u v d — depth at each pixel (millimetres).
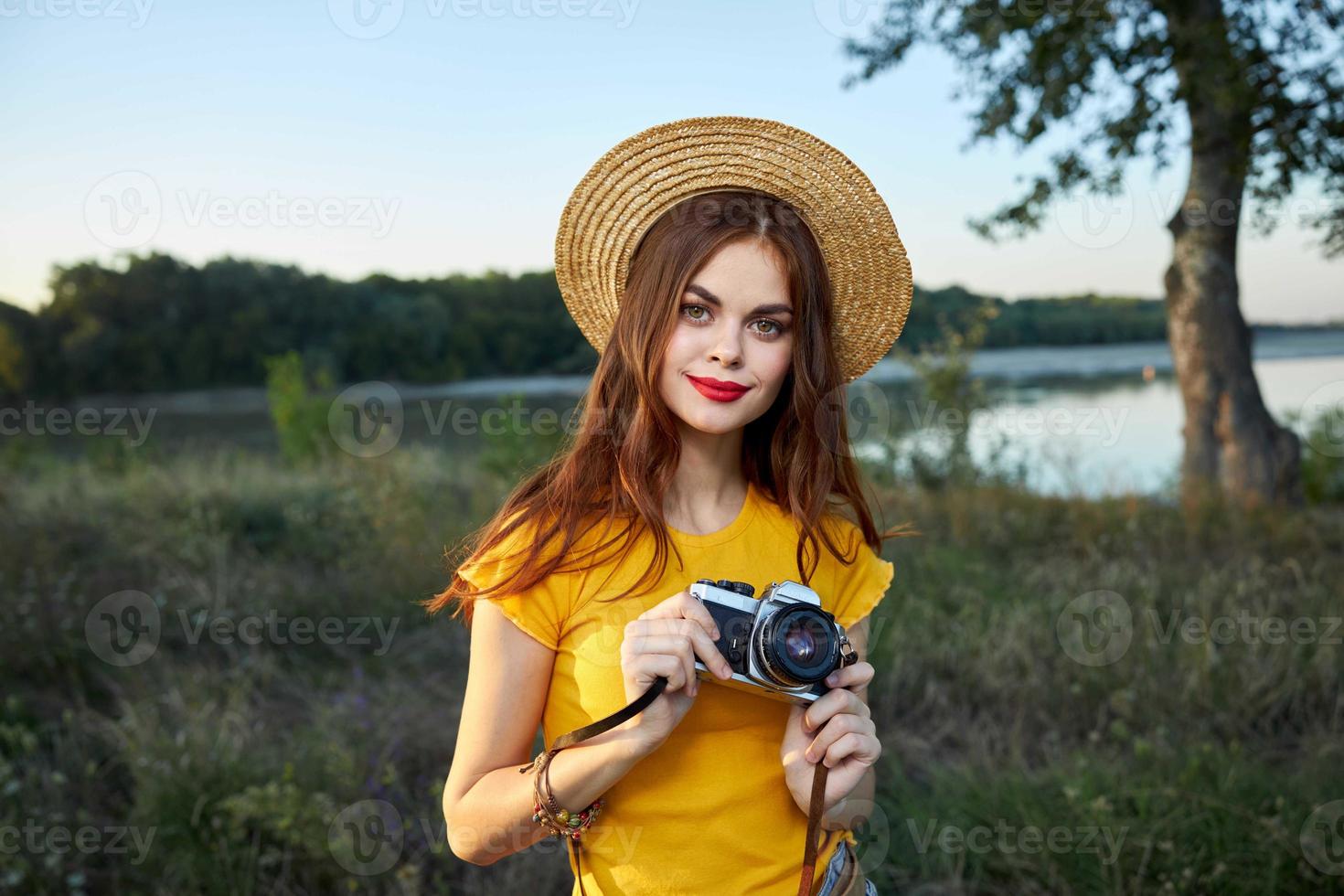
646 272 1304
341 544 5883
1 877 2600
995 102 7996
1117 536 6148
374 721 3648
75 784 3248
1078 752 3236
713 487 1407
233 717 3395
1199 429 8523
